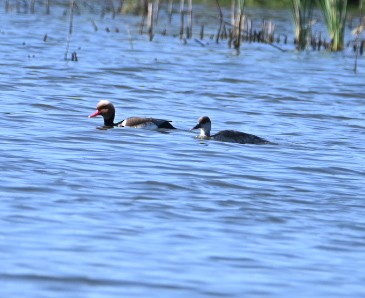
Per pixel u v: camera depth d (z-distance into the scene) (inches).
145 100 1013.2
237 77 1213.1
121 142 775.1
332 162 744.3
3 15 1768.0
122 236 525.0
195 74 1219.9
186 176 668.7
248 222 567.2
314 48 1537.9
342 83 1213.7
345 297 455.2
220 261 495.2
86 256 490.0
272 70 1294.3
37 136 780.0
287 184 665.0
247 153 760.3
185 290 452.4
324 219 582.9
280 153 768.9
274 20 1882.4
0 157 691.4
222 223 562.3
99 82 1112.2
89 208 573.6
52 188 612.7
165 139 798.5
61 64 1230.3
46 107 927.0
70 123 850.8
